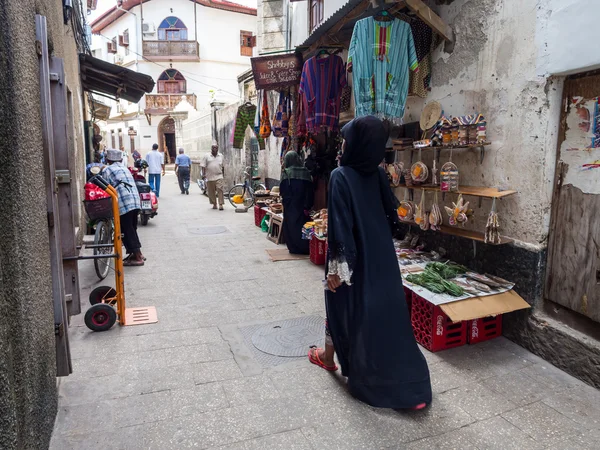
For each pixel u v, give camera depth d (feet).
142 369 10.41
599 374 9.45
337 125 18.88
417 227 15.66
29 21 7.61
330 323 9.41
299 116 21.34
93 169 18.79
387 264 8.84
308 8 27.27
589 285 9.79
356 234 8.68
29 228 6.85
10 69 6.08
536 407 8.89
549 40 10.16
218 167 36.47
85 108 33.24
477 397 9.24
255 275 17.98
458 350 11.28
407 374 8.64
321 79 18.39
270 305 14.61
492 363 10.62
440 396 9.28
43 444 7.20
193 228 28.27
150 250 22.33
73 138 18.44
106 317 12.51
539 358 10.85
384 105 13.66
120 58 105.29
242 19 104.27
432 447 7.75
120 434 8.05
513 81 11.25
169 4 99.04
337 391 9.48
